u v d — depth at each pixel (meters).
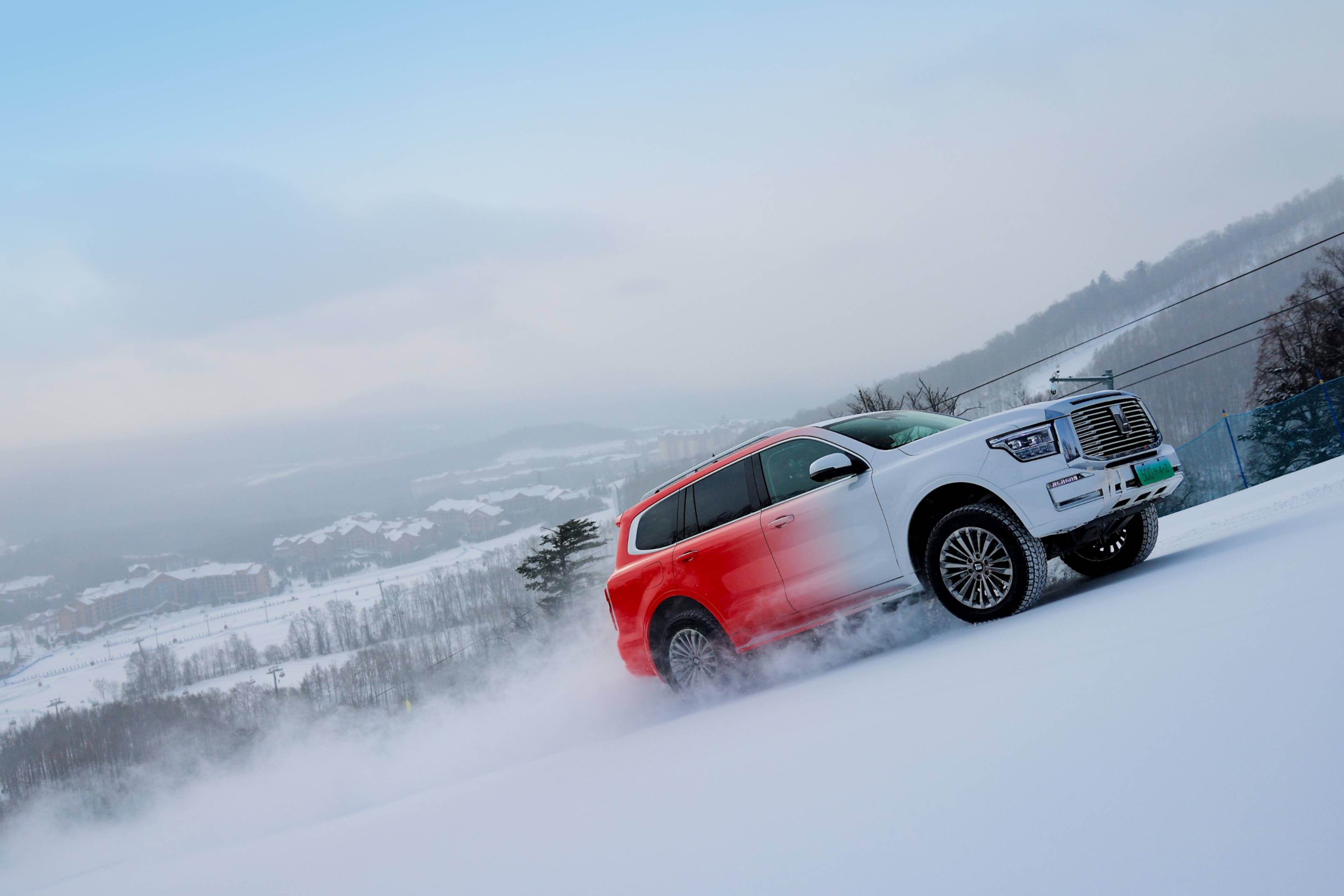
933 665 3.66
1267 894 1.03
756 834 1.82
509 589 175.75
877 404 33.72
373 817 3.77
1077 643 3.01
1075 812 1.45
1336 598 2.39
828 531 5.90
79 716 117.38
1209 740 1.60
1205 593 3.32
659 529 6.98
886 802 1.79
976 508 5.31
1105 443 5.33
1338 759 1.34
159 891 3.03
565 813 2.61
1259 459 23.19
